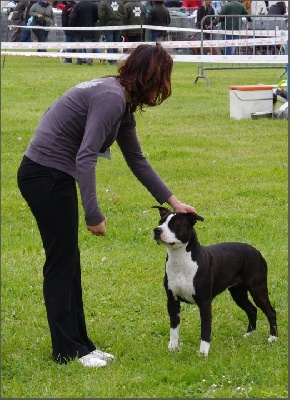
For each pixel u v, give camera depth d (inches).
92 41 1144.2
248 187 447.5
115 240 359.6
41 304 284.4
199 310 251.0
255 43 920.3
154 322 262.2
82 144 213.0
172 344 232.8
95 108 212.7
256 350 232.8
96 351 233.5
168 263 227.0
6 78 900.0
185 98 766.5
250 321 251.9
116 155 532.7
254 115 650.8
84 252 342.0
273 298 283.1
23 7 1261.1
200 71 940.0
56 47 1033.5
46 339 247.0
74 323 229.1
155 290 294.2
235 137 583.2
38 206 219.9
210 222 381.4
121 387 207.3
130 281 305.3
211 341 243.8
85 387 207.5
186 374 211.6
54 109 219.9
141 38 1099.9
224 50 1090.7
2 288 299.4
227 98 767.1
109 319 267.6
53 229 221.8
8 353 237.0
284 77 914.1
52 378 216.1
